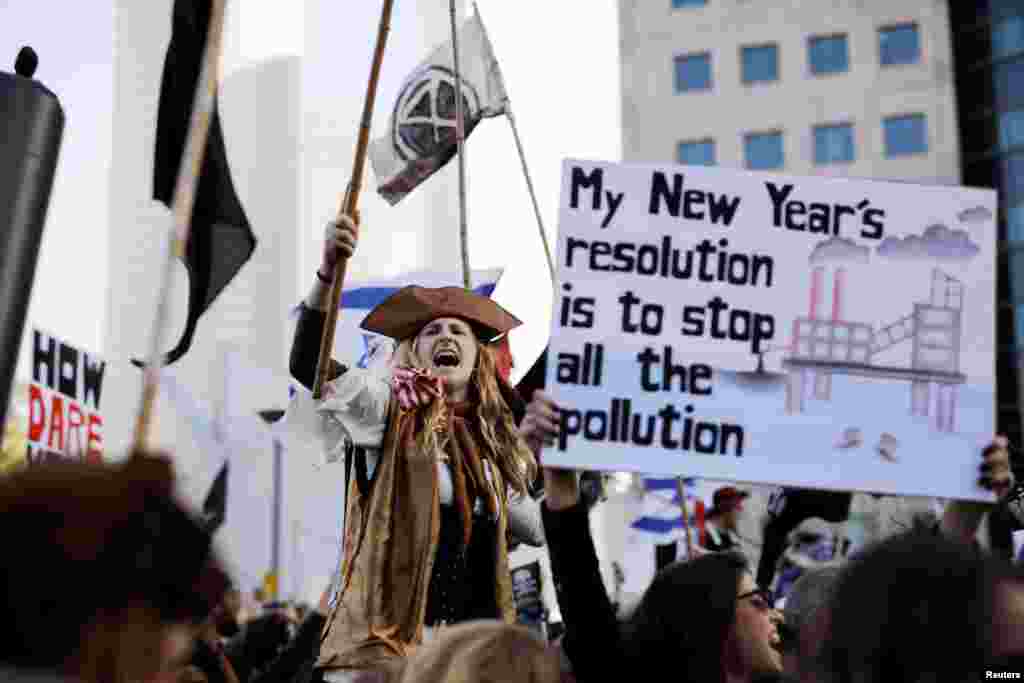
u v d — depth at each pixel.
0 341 4.34
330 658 6.50
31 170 4.42
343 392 6.73
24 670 2.23
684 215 5.32
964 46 64.44
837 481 5.17
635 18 66.50
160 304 4.17
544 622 9.14
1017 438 59.81
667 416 5.18
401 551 6.59
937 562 2.94
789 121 65.19
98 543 2.29
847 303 5.29
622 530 20.56
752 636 4.63
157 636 2.33
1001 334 61.06
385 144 9.62
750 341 5.25
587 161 5.32
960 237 5.33
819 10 65.31
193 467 13.02
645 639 4.66
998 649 3.01
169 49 6.71
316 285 6.67
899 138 64.38
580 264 5.27
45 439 9.45
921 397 5.23
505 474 7.11
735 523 14.40
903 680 2.88
